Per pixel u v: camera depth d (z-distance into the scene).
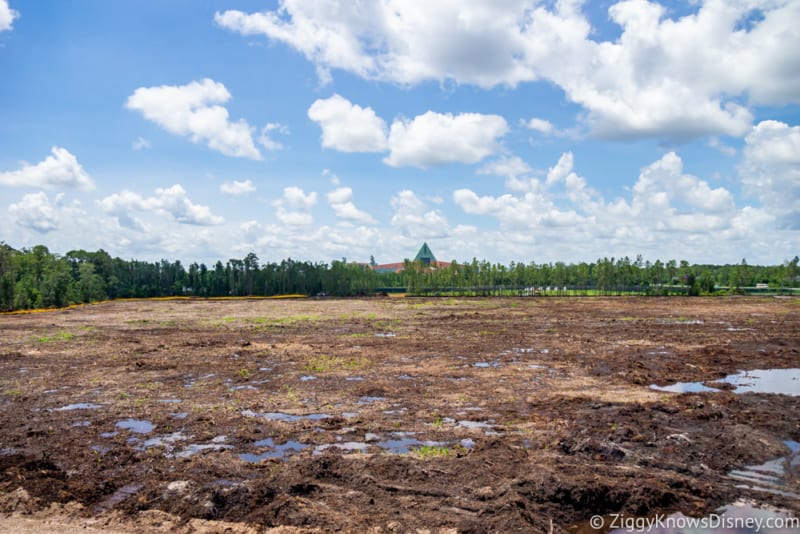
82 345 26.72
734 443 10.29
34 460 9.55
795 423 11.72
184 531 7.09
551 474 8.44
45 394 15.77
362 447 10.69
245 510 7.62
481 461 9.45
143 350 24.70
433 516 7.43
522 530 7.00
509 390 15.91
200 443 11.07
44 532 7.05
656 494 7.98
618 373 18.30
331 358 22.19
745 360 20.84
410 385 16.72
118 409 13.91
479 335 30.34
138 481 8.90
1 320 43.50
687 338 27.95
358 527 7.12
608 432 11.17
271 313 51.22
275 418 13.03
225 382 17.42
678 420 12.07
